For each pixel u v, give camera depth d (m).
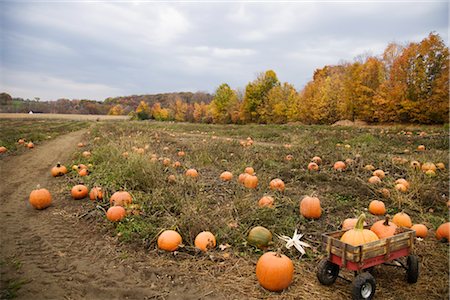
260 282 3.91
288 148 14.19
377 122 37.47
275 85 55.94
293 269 4.05
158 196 6.58
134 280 4.06
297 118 47.81
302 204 6.16
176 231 5.19
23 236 5.41
